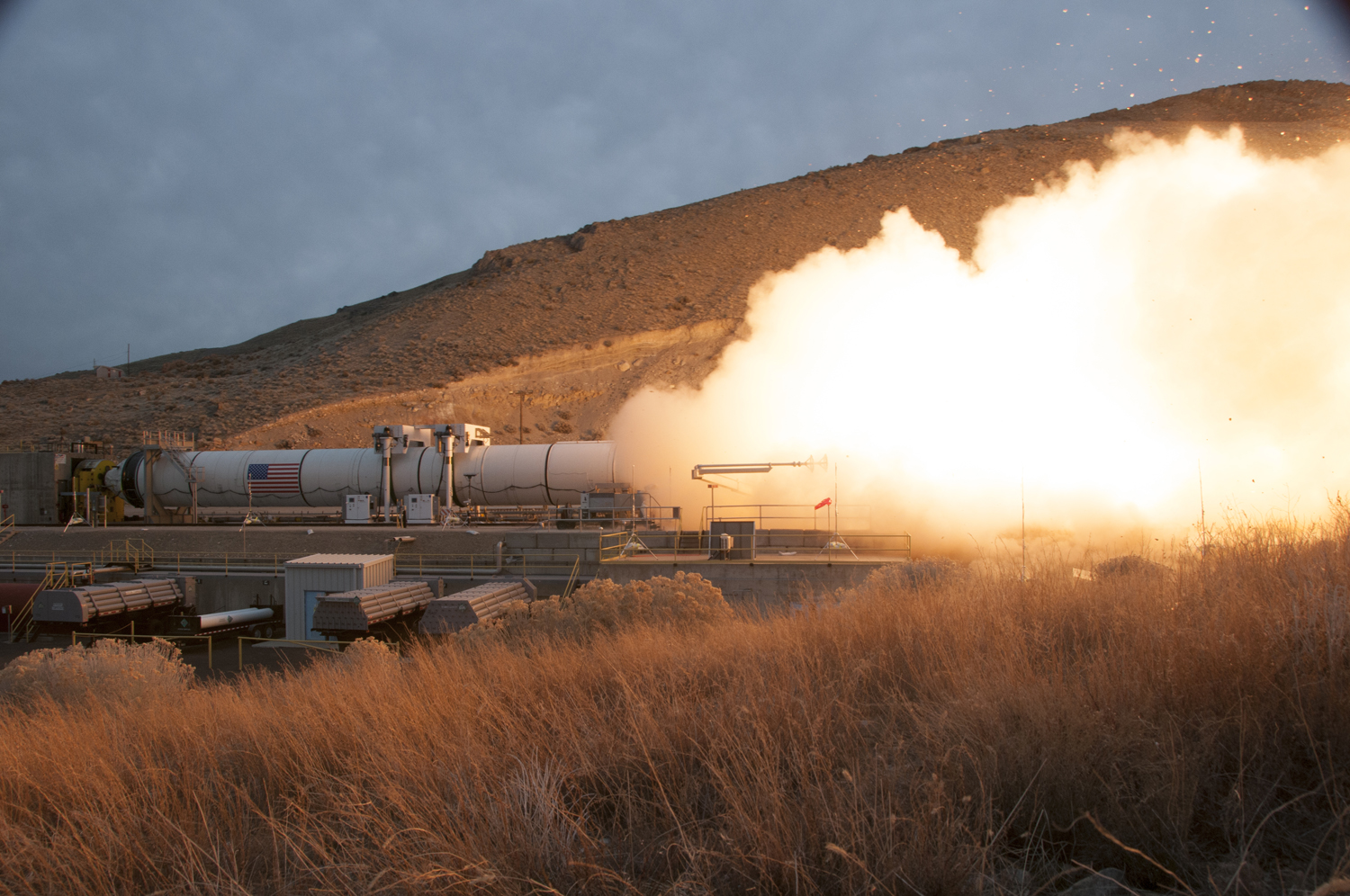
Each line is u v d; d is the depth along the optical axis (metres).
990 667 4.81
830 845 2.90
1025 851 3.27
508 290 105.31
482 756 4.71
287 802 4.68
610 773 4.52
